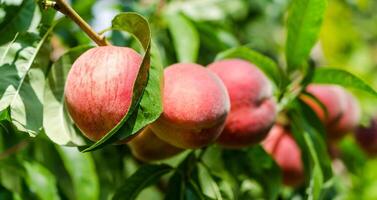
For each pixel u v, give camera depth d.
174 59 0.91
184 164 0.75
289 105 0.82
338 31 1.25
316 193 0.77
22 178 0.82
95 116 0.60
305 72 0.81
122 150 0.88
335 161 1.04
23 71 0.64
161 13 0.93
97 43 0.64
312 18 0.76
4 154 0.83
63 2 0.63
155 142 0.71
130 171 0.91
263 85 0.73
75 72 0.61
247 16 1.07
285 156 0.85
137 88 0.58
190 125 0.64
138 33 0.63
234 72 0.71
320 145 0.81
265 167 0.81
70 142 0.64
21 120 0.63
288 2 1.06
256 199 0.85
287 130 0.87
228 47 0.93
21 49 0.65
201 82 0.65
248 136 0.72
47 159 0.89
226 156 0.81
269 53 1.06
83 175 0.81
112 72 0.60
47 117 0.64
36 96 0.64
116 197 0.73
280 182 0.81
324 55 1.26
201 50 0.96
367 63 1.33
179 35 0.86
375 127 1.02
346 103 0.91
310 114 0.82
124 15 0.63
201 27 0.93
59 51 0.87
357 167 1.00
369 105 1.07
